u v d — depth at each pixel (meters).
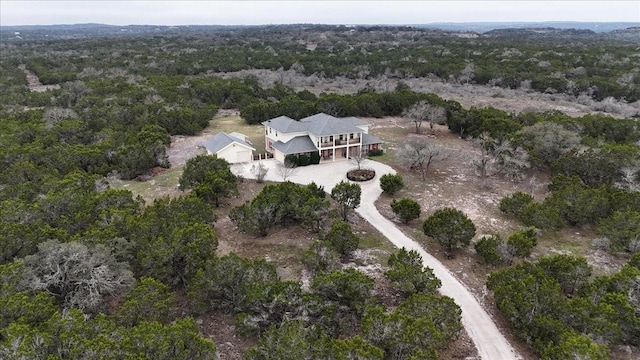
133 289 23.36
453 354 22.33
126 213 31.09
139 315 21.80
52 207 32.31
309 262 28.73
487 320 25.00
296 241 34.22
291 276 29.16
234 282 25.25
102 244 26.02
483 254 30.88
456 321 22.62
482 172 47.19
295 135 51.53
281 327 21.05
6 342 18.06
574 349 19.22
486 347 22.86
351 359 18.66
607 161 42.50
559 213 36.75
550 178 47.22
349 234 31.61
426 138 60.97
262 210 34.03
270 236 35.03
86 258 24.58
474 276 29.64
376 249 33.06
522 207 37.75
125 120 63.19
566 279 26.53
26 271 23.38
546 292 23.33
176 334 19.41
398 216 38.25
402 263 27.77
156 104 67.62
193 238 28.30
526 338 22.45
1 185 38.97
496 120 57.38
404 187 44.72
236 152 50.91
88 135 55.28
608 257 32.19
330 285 24.12
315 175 47.47
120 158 47.62
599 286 24.77
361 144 51.72
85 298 23.36
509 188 44.88
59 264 24.36
